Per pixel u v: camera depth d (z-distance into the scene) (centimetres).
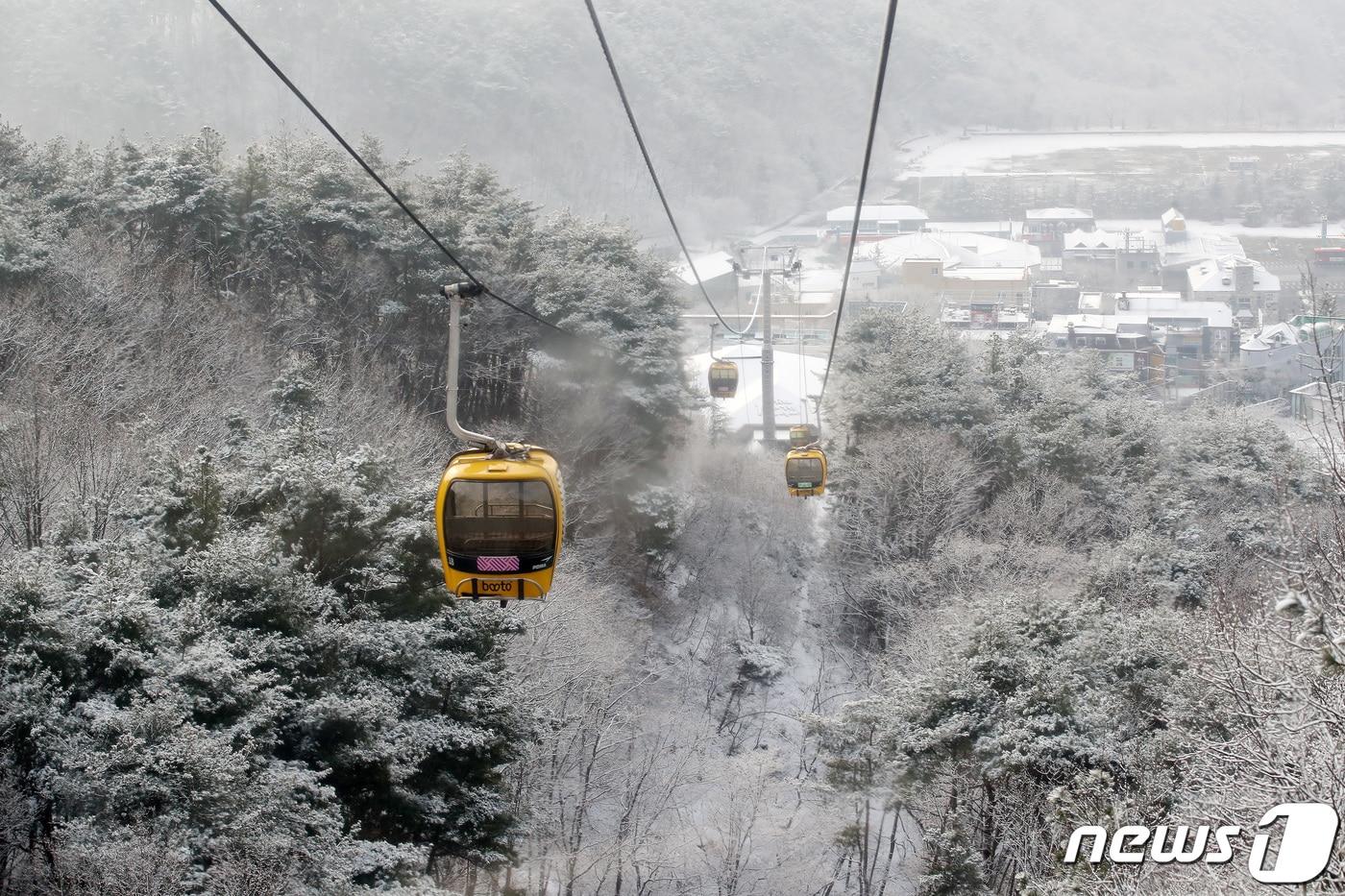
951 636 3300
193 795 1881
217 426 3756
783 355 11031
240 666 2119
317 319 4919
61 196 4928
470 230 5144
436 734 2462
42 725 1912
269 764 2122
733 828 3816
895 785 3372
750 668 5238
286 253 4916
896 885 3759
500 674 2739
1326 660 1062
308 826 2094
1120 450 6159
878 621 5262
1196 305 16938
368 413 4200
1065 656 3034
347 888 1948
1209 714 2462
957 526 5394
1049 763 2803
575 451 5031
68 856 1781
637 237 6031
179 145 5056
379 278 5088
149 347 4153
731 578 5791
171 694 2003
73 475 3148
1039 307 19162
